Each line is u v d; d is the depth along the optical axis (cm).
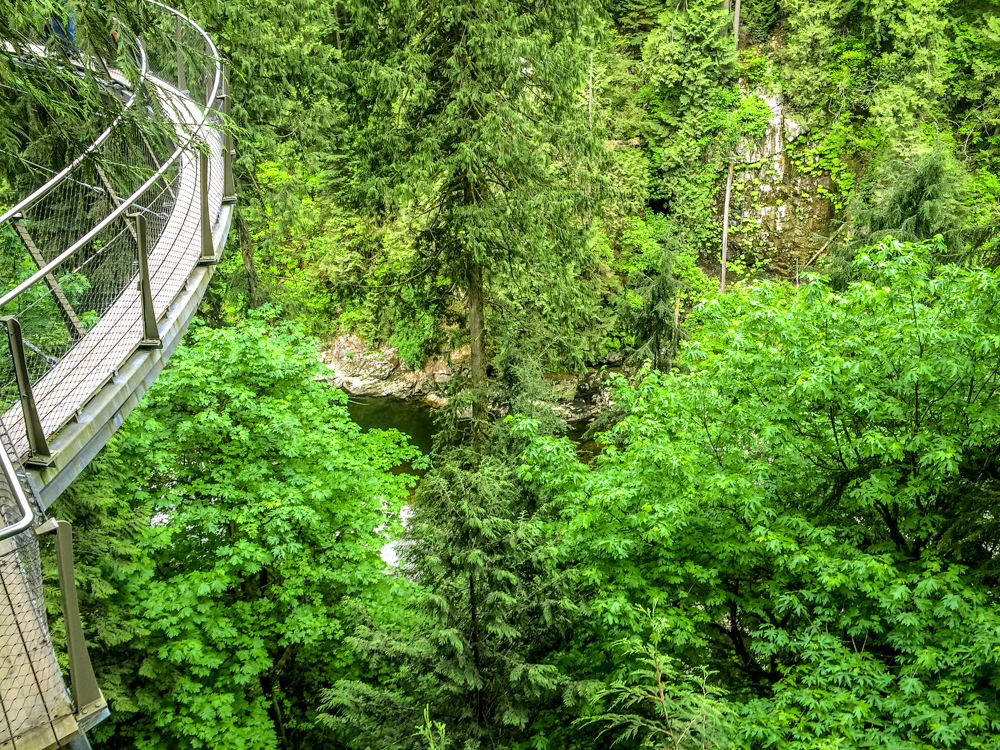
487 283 1616
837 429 927
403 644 730
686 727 554
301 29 1775
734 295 1045
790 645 779
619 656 829
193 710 937
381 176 1442
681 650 883
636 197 3064
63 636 785
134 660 925
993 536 779
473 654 739
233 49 1614
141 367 646
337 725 747
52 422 540
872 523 934
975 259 1470
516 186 1470
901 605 748
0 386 579
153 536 986
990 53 3306
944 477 841
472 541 716
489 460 1090
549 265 1511
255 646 1045
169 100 710
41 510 475
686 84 3400
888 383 878
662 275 1989
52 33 597
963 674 705
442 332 1677
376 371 3250
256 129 1664
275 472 1179
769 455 930
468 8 1321
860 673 740
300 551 1163
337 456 1241
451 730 726
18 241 707
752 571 943
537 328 1605
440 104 1468
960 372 792
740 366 930
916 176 1820
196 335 1209
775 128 3519
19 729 355
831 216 3581
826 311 916
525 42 1327
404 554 796
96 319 688
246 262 1817
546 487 1023
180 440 1116
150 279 777
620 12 3631
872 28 3231
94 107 602
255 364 1197
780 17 3578
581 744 743
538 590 773
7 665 374
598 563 884
